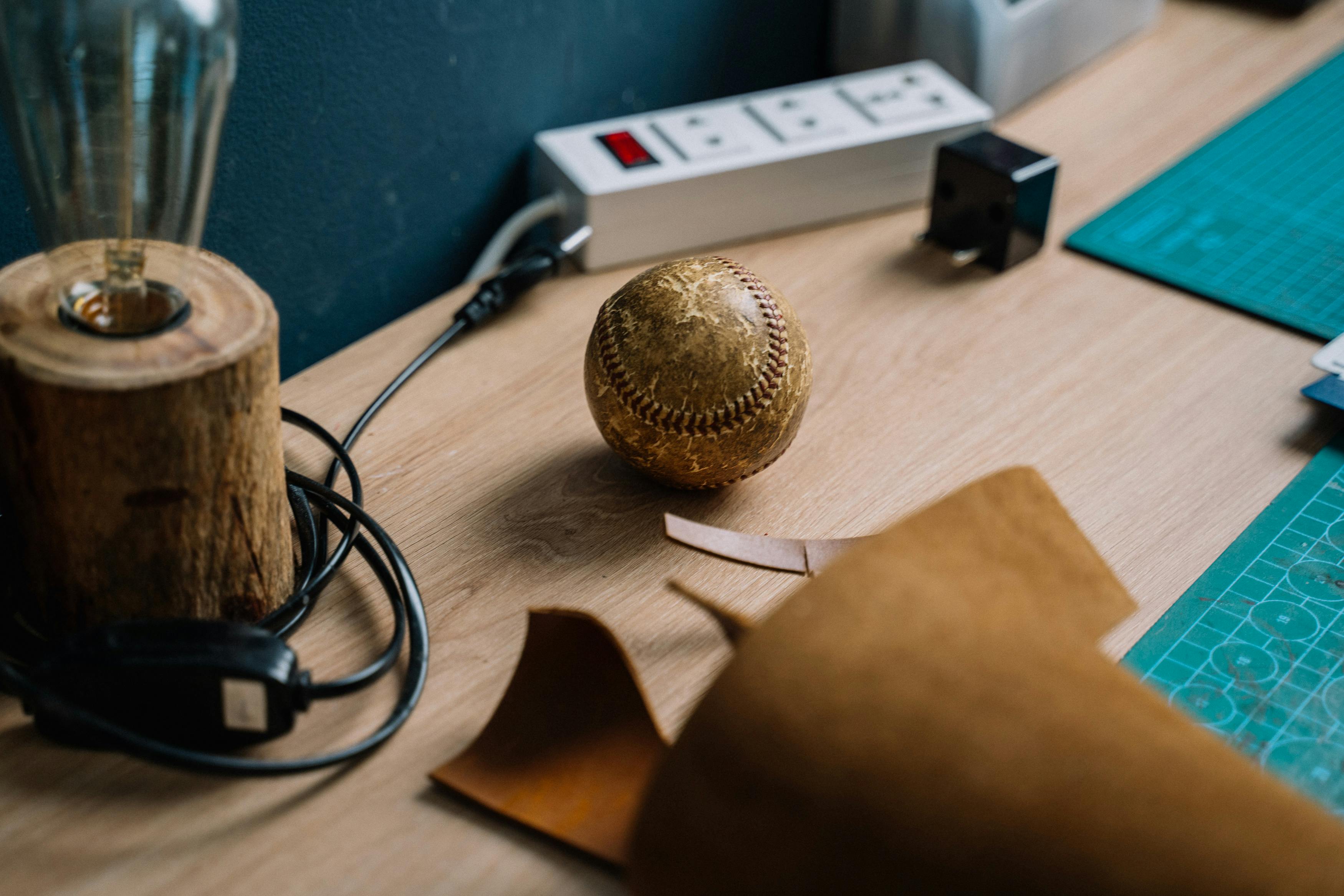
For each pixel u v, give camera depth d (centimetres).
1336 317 79
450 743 49
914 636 38
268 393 49
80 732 46
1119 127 102
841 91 92
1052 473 66
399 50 74
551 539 60
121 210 48
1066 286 83
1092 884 34
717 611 50
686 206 82
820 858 35
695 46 96
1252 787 35
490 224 88
